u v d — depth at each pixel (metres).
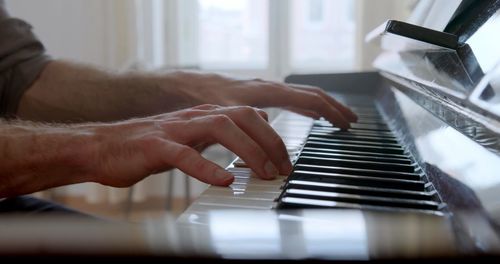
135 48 2.57
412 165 0.55
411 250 0.23
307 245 0.24
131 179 0.52
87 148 0.54
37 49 1.06
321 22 2.67
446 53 0.49
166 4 2.59
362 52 2.50
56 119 0.99
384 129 0.76
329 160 0.56
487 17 0.48
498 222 0.33
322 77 1.19
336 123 0.76
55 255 0.22
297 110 0.79
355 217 0.27
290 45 2.70
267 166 0.51
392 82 0.91
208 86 0.85
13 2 2.66
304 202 0.41
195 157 0.49
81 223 0.25
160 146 0.50
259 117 0.53
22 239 0.23
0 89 0.98
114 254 0.23
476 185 0.39
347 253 0.23
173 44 2.62
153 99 0.91
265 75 2.73
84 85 0.98
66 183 0.57
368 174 0.51
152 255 0.23
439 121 0.56
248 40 2.72
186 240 0.24
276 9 2.68
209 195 0.45
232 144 0.51
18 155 0.56
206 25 2.71
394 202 0.42
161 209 2.68
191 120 0.52
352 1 2.64
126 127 0.54
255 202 0.43
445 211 0.40
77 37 2.64
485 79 0.37
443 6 0.59
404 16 2.01
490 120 0.37
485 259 0.24
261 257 0.23
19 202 0.85
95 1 2.58
